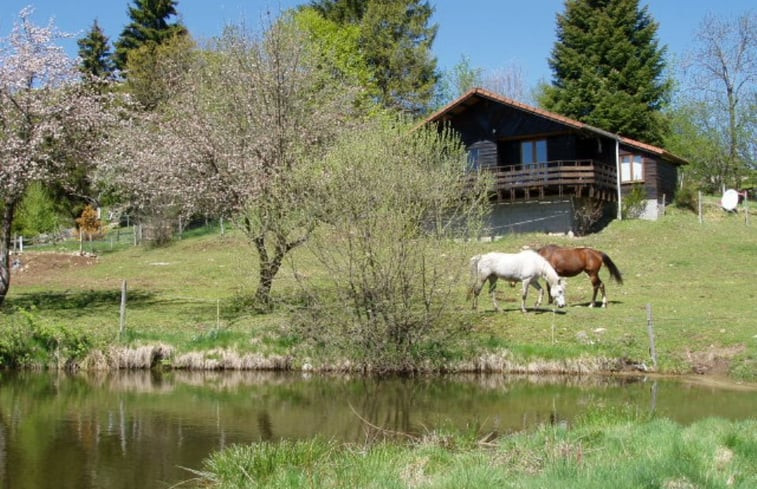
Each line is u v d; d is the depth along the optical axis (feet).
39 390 48.37
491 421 39.27
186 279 95.45
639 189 121.49
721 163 172.55
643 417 35.27
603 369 52.08
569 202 108.99
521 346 53.93
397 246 53.36
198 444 35.22
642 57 153.99
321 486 25.12
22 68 73.26
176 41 143.74
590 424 34.40
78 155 79.10
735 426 30.58
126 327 59.00
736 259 88.94
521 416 40.42
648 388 47.34
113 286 91.71
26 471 31.01
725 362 51.47
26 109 73.20
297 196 57.77
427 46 159.84
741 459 25.38
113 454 33.53
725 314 61.36
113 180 86.58
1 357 55.11
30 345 55.67
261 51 72.90
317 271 56.39
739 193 149.89
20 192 72.90
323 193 55.52
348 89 82.64
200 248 121.29
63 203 138.72
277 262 65.16
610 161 125.39
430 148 56.24
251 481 27.68
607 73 154.92
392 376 52.85
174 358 55.47
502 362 52.90
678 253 93.40
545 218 110.52
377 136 55.72
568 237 106.52
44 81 75.56
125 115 94.73
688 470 22.97
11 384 50.29
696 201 128.67
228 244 121.08
